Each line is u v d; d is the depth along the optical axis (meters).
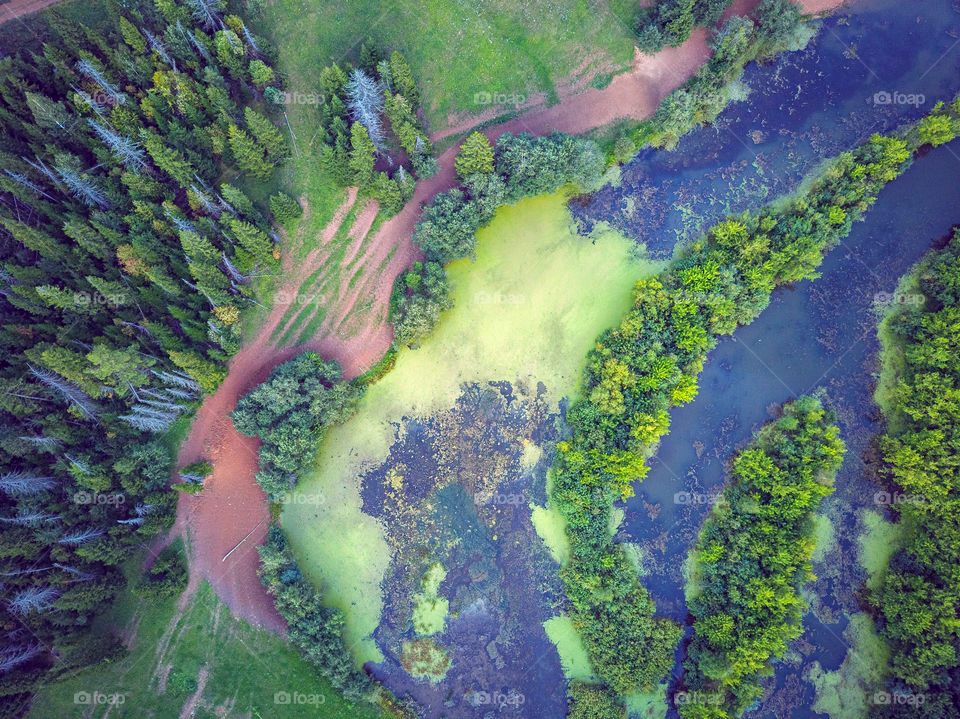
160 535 64.69
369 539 66.44
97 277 57.91
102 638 60.53
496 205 63.69
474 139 59.12
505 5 66.25
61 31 57.72
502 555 66.75
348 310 67.06
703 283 63.56
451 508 66.75
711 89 65.56
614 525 66.81
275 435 61.66
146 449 60.91
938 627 60.00
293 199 66.00
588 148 62.75
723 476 66.94
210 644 64.25
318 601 62.78
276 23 65.69
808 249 63.28
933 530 62.16
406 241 67.06
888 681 63.88
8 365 58.41
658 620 65.00
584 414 64.75
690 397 63.69
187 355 59.03
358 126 57.41
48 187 58.84
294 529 66.12
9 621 56.78
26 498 57.12
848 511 66.75
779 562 61.62
